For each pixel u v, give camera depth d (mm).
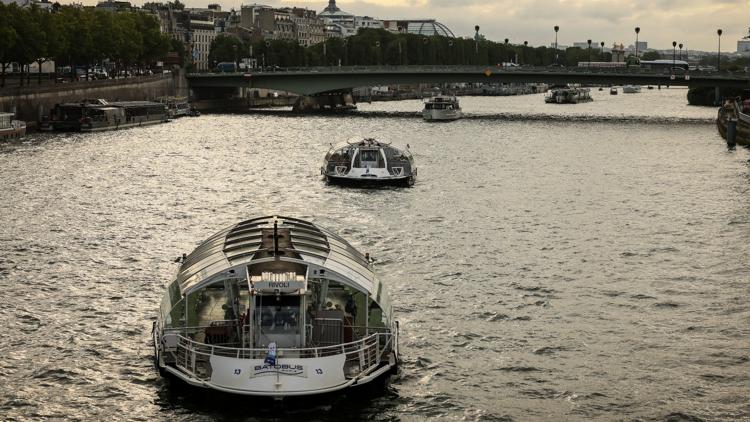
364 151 116625
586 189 114250
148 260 73125
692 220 93250
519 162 141625
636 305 61750
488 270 70688
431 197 106062
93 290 63906
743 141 168500
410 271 69875
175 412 44219
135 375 48656
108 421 43625
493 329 56438
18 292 63031
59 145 154000
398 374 49094
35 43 184375
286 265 45344
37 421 43688
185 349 44812
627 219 93625
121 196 103938
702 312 60219
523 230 87062
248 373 42688
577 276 69250
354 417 43938
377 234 83938
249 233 51062
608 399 46688
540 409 45562
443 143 171000
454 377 49000
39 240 79688
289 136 183625
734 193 111875
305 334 44188
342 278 46125
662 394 47281
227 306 47562
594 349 53250
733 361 51531
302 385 42719
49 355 51312
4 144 153125
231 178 120125
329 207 98812
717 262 74125
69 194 104250
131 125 196875
